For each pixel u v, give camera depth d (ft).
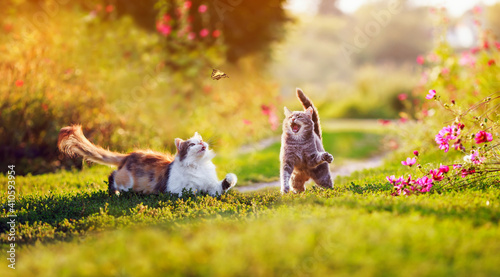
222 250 10.16
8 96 31.71
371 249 9.97
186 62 42.80
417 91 41.96
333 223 11.82
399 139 40.24
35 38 37.73
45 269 10.44
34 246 13.64
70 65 37.45
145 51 42.11
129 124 35.86
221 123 44.34
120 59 39.99
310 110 19.67
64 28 41.98
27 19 44.34
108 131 33.96
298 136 19.40
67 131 21.47
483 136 16.63
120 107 37.29
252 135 47.85
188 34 43.21
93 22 42.80
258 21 57.88
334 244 10.34
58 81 35.17
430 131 32.71
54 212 17.85
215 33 45.42
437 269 9.06
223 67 47.01
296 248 10.03
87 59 39.14
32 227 15.84
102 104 35.27
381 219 12.16
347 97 98.32
